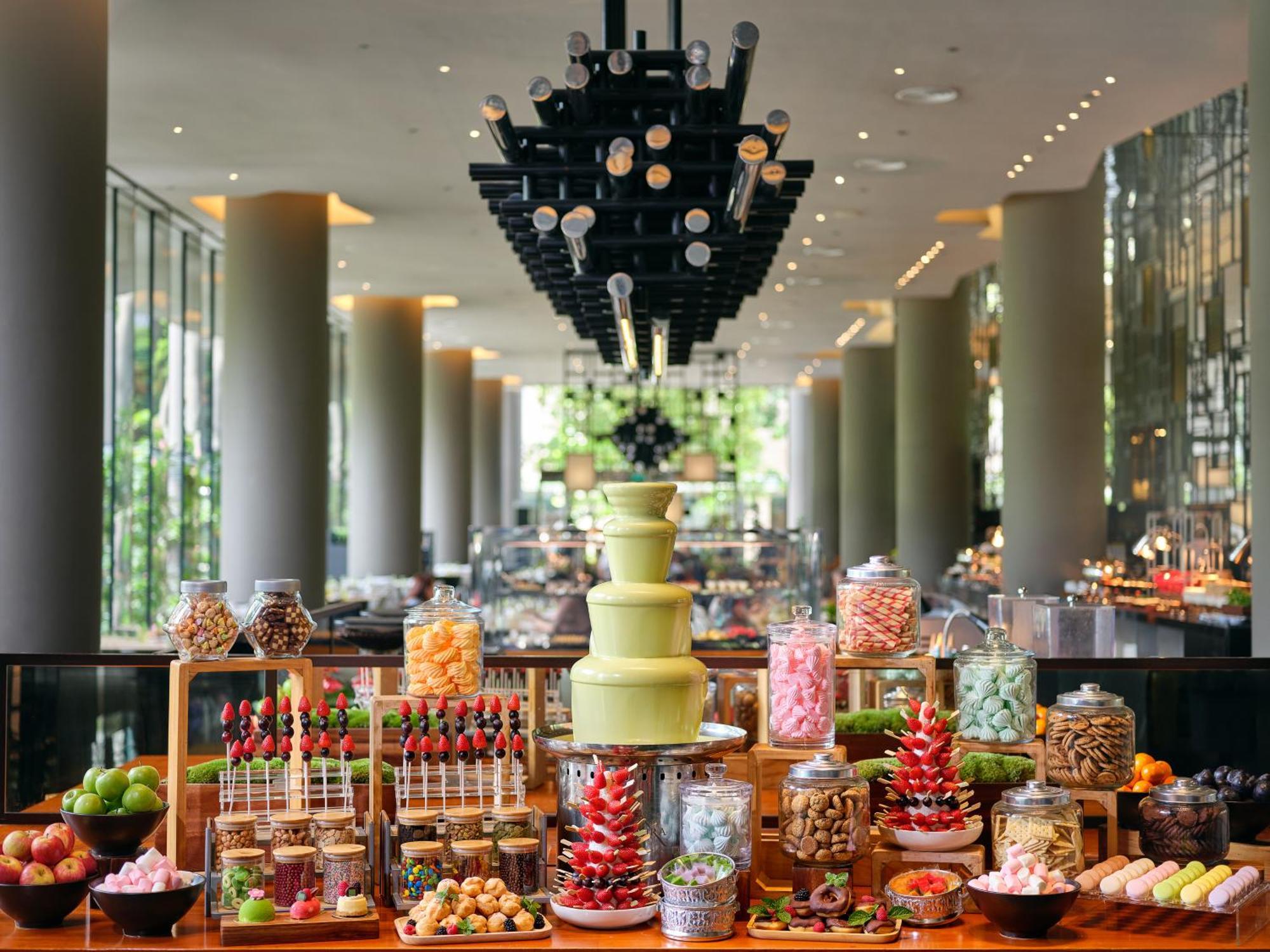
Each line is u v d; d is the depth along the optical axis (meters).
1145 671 4.80
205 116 10.61
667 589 3.79
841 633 4.17
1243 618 10.23
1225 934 3.47
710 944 3.38
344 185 12.96
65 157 6.54
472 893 3.53
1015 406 13.77
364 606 8.53
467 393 26.80
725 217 5.93
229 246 13.38
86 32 6.68
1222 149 14.48
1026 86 9.98
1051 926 3.44
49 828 3.67
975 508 24.48
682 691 3.75
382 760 4.27
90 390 6.66
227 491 13.18
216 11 8.32
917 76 9.73
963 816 3.79
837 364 30.16
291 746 4.00
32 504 6.41
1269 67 7.21
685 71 5.68
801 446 38.28
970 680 4.00
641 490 3.78
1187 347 15.20
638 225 6.06
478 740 3.97
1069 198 13.52
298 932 3.38
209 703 4.82
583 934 3.46
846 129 11.13
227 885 3.55
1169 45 9.09
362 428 20.08
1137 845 4.04
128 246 13.54
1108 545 16.47
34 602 6.41
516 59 9.23
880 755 4.64
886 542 25.95
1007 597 5.17
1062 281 13.51
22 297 6.41
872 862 3.76
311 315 13.30
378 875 3.76
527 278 18.56
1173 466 15.47
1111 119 10.87
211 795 4.05
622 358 10.48
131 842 3.83
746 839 3.64
